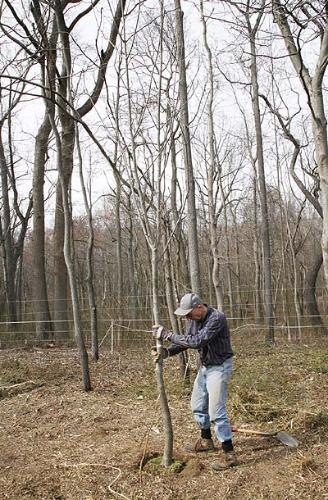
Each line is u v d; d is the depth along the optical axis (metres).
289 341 12.87
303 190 12.95
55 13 7.56
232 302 19.33
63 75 8.39
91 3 6.71
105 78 5.86
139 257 19.03
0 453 5.30
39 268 13.77
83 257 26.36
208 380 4.77
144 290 19.59
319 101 6.32
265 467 4.59
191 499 4.14
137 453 5.03
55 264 13.61
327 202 6.37
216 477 4.45
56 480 4.58
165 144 4.96
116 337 12.66
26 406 6.95
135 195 4.96
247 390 6.96
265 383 7.45
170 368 8.85
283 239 19.56
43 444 5.53
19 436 5.84
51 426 6.11
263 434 5.22
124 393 7.38
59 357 10.47
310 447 4.94
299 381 7.55
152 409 6.50
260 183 13.34
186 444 5.18
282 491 4.16
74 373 8.72
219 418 4.68
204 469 4.59
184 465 4.66
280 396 6.75
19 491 4.40
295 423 5.61
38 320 13.62
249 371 8.37
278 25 6.38
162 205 5.29
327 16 5.76
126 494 4.27
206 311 4.76
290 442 5.04
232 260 24.05
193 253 6.89
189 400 6.83
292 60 6.41
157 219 4.79
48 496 4.32
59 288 13.58
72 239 13.39
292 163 13.26
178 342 4.53
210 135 8.67
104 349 11.81
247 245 25.25
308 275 14.36
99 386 7.82
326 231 6.39
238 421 5.88
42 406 6.87
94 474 4.64
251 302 21.48
